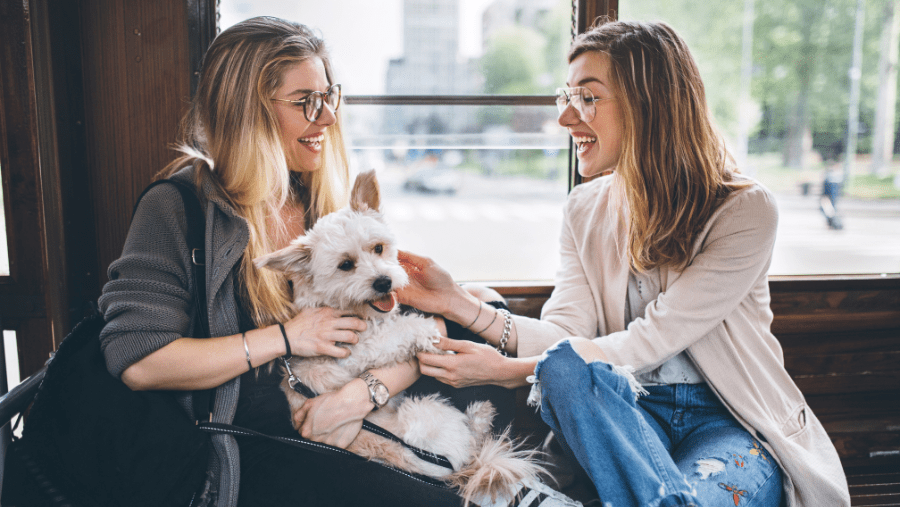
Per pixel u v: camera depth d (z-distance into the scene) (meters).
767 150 2.10
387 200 1.88
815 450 1.25
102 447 0.95
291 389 1.14
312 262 1.16
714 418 1.29
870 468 1.80
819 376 1.85
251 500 1.01
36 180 1.48
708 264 1.24
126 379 1.01
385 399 1.12
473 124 1.83
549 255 1.93
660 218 1.28
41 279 1.52
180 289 1.06
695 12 1.80
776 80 1.98
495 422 1.30
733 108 2.00
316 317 1.12
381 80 1.75
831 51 1.97
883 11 1.96
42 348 1.55
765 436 1.18
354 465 1.02
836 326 1.82
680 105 1.26
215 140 1.17
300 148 1.26
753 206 1.23
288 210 1.39
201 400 1.06
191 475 0.98
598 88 1.31
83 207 1.52
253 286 1.13
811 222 2.17
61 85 1.44
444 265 1.91
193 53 1.52
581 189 1.58
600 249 1.47
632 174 1.29
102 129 1.53
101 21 1.49
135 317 1.00
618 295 1.40
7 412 1.02
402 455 1.08
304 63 1.20
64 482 0.95
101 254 1.58
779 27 1.90
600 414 1.00
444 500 1.00
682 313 1.22
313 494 0.98
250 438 1.06
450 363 1.20
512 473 1.06
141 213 1.10
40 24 1.38
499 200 1.91
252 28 1.18
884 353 1.87
